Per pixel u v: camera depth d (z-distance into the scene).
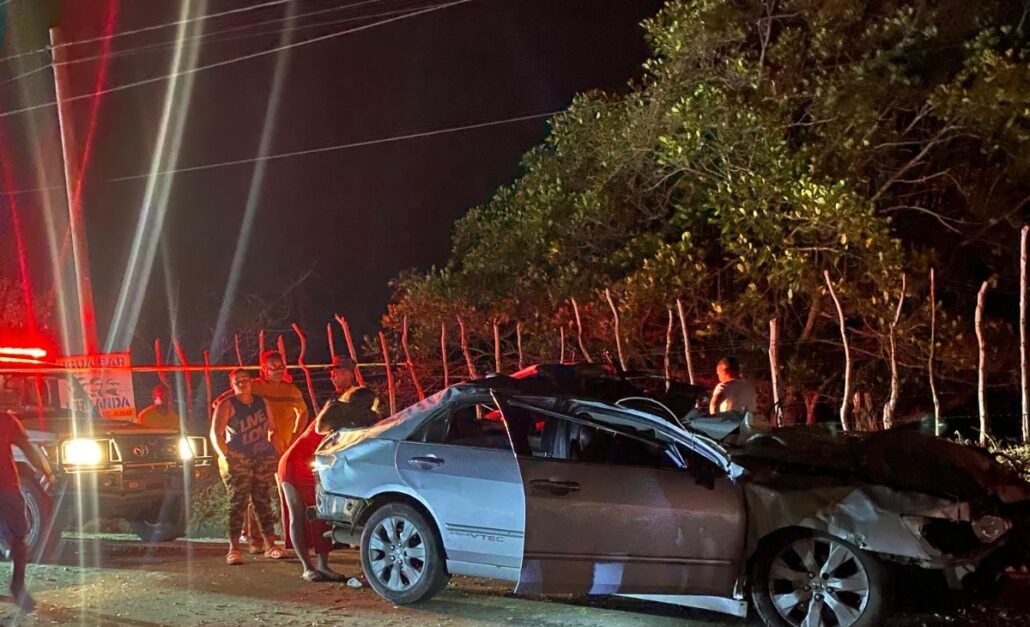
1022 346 9.84
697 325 13.20
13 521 7.62
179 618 7.57
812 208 11.82
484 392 7.77
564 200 14.41
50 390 11.38
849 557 6.73
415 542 7.77
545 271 14.57
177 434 11.25
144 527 11.35
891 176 13.14
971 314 13.46
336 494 8.06
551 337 13.22
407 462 7.82
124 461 10.58
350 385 9.41
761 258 12.11
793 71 13.20
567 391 7.97
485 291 14.57
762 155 12.60
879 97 12.59
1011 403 13.23
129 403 12.73
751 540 6.94
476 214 15.62
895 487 6.80
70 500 10.18
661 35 13.67
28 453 7.94
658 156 13.77
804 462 7.16
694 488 7.07
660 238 13.52
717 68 13.34
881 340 12.14
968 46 12.11
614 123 14.19
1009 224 12.84
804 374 12.71
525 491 7.22
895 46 12.70
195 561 9.95
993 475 7.59
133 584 8.84
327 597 8.20
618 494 7.13
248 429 9.80
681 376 13.12
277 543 10.67
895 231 13.30
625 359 12.67
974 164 13.03
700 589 7.00
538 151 15.12
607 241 14.35
